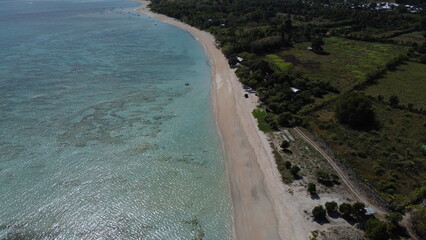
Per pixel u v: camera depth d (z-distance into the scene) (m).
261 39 126.25
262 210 48.09
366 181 52.16
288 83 89.88
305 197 49.34
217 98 85.56
